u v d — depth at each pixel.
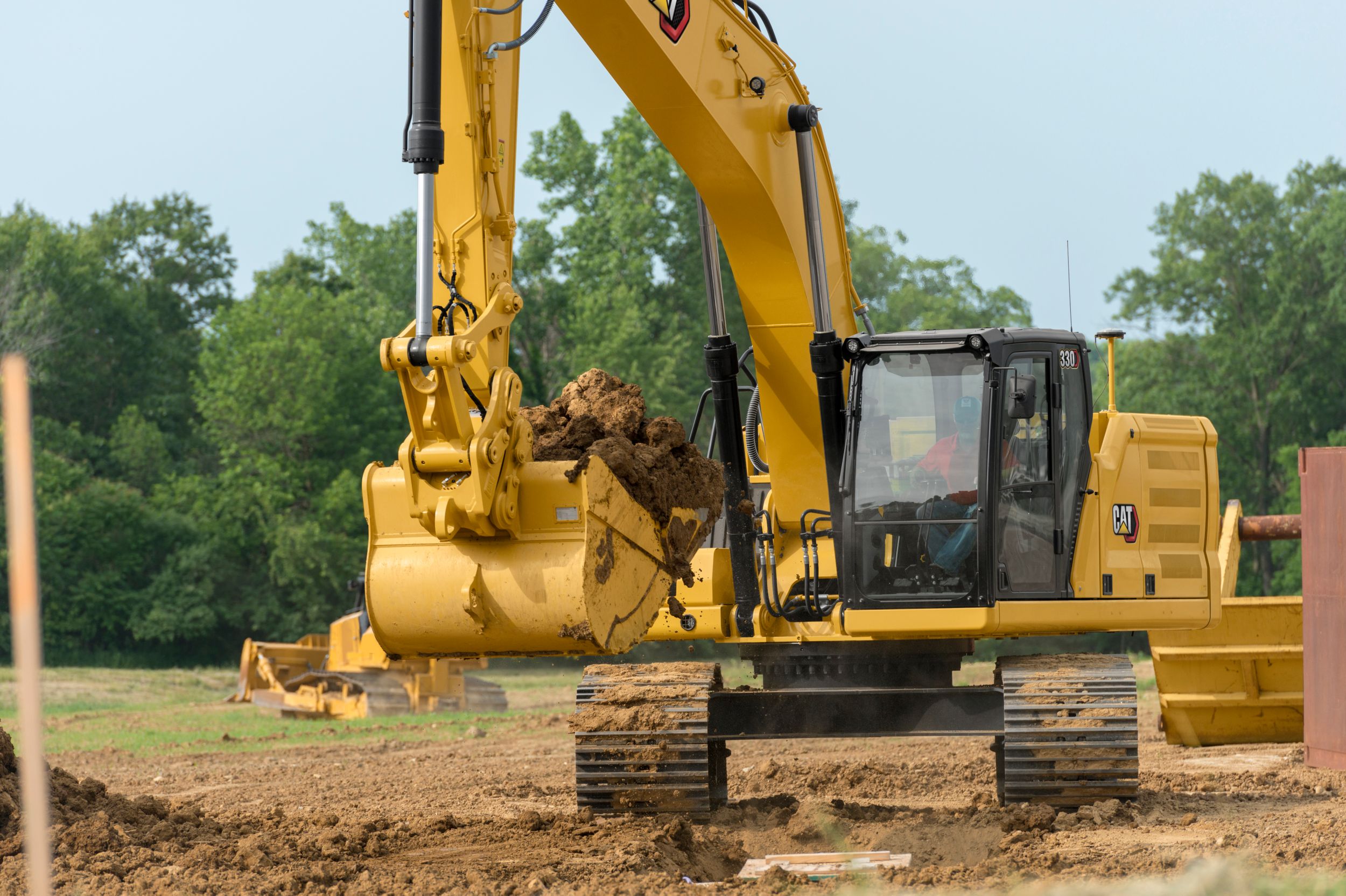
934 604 29.42
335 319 196.75
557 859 24.64
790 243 32.72
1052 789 29.45
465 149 24.47
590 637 21.83
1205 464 33.06
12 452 10.30
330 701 76.50
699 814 29.38
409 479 21.98
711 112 30.12
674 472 24.98
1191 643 43.72
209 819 27.81
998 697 30.20
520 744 58.06
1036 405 30.52
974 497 29.55
